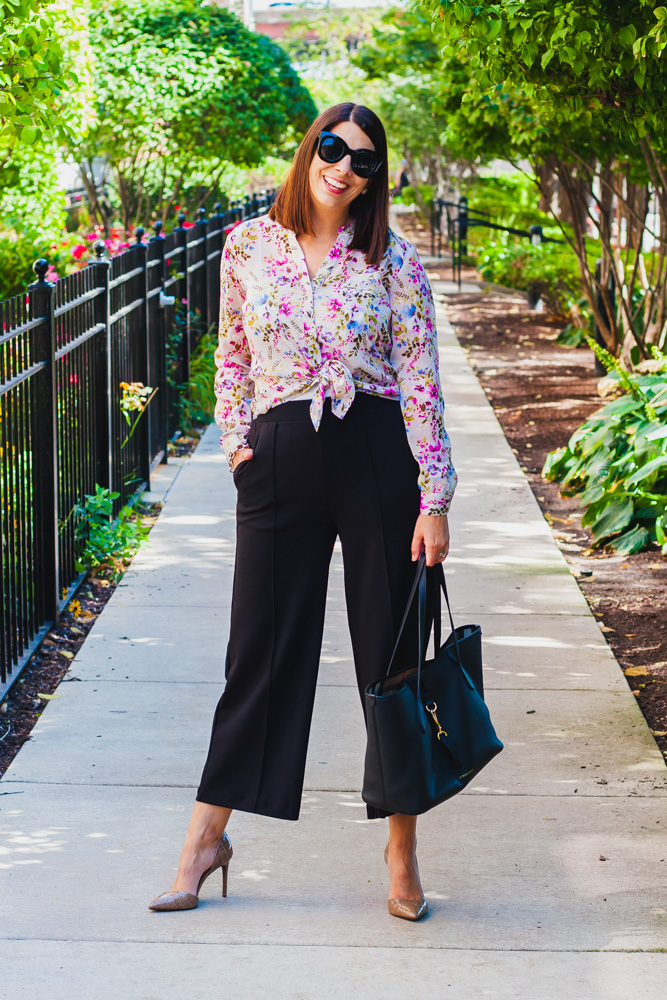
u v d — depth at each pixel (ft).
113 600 17.43
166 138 42.70
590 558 19.95
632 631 16.56
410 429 9.33
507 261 50.34
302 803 11.80
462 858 10.77
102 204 47.65
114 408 20.65
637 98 16.15
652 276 33.37
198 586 18.07
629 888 10.27
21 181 30.99
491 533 20.84
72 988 8.77
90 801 11.70
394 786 8.97
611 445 22.41
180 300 28.17
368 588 9.40
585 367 35.55
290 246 9.22
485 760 9.35
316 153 8.98
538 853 10.85
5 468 14.24
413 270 9.30
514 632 16.37
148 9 39.32
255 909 9.90
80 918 9.69
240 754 9.66
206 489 23.52
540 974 9.03
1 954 9.17
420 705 9.00
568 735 13.30
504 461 25.48
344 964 9.12
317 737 13.25
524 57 14.97
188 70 39.04
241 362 9.83
